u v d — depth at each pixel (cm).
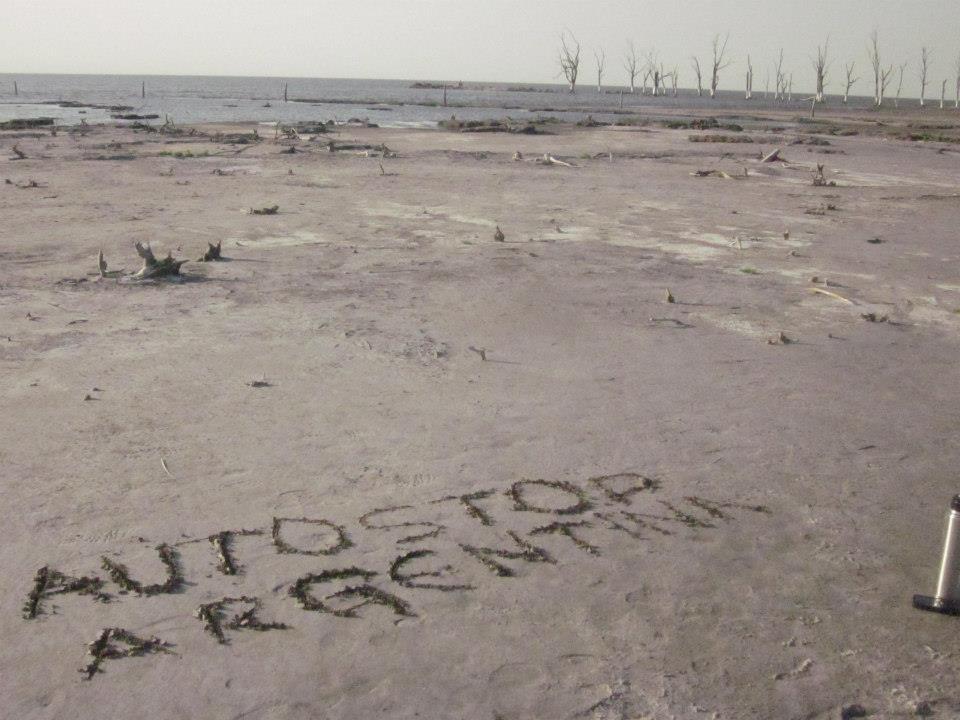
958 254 1380
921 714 368
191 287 1041
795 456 617
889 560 487
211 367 758
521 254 1279
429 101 9338
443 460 589
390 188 1980
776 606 439
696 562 478
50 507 512
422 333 878
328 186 1989
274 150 2905
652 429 655
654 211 1733
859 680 387
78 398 679
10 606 421
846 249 1398
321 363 777
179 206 1644
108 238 1327
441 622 420
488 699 368
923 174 2628
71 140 3156
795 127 5272
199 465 571
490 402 697
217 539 484
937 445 645
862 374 800
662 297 1049
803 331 931
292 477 558
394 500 533
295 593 438
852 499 557
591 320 945
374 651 397
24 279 1055
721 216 1694
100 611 420
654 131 4509
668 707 366
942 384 780
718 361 821
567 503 538
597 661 394
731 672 389
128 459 577
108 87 13075
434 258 1238
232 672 381
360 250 1284
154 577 448
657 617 427
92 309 934
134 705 360
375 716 357
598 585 454
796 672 390
